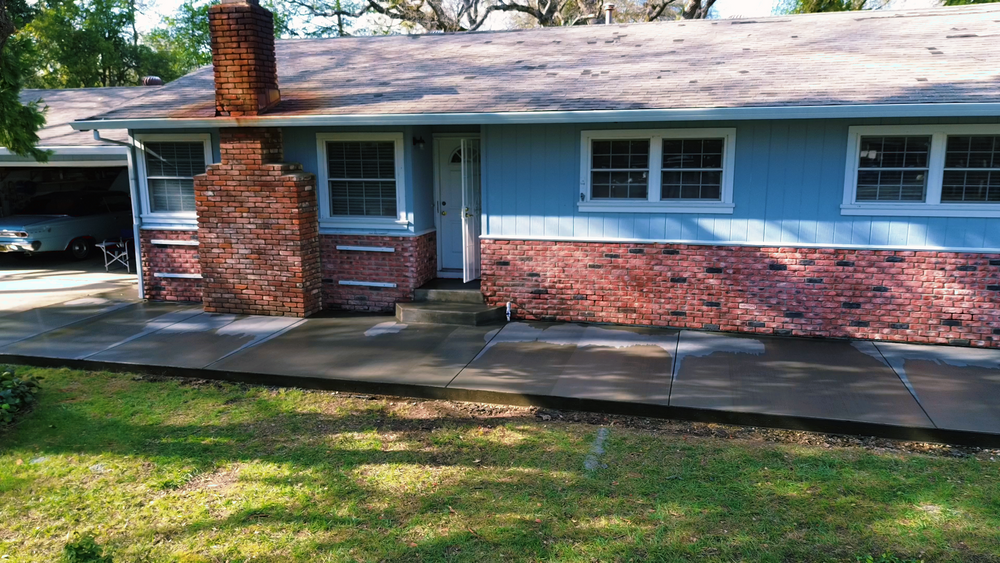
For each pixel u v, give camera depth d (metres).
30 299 11.24
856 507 4.76
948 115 7.20
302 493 5.11
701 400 6.52
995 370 7.23
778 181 8.34
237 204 9.79
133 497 5.10
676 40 10.91
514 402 6.80
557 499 4.95
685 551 4.30
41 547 4.52
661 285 8.98
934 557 4.18
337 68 11.45
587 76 9.60
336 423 6.41
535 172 9.16
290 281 9.80
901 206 7.99
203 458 5.71
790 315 8.59
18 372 7.92
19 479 5.40
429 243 10.49
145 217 10.81
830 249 8.30
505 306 9.61
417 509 4.86
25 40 8.69
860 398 6.51
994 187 7.77
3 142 8.75
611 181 9.02
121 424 6.41
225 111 9.55
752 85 8.48
